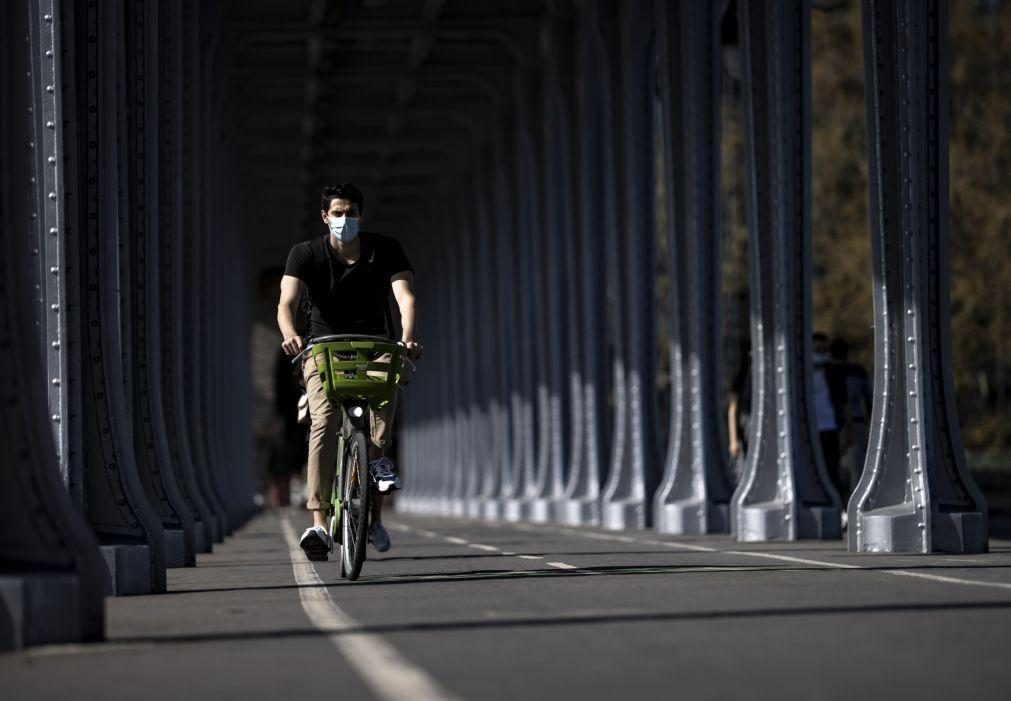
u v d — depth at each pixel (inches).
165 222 2212.1
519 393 4645.7
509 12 4092.0
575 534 2561.5
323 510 1398.9
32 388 906.7
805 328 2135.8
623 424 2965.1
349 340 1321.4
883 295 1744.6
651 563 1549.0
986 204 6112.2
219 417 4001.0
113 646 877.8
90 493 1312.7
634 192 2930.6
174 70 2271.2
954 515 1678.2
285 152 5895.7
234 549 2389.3
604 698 661.3
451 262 6151.6
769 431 2138.3
